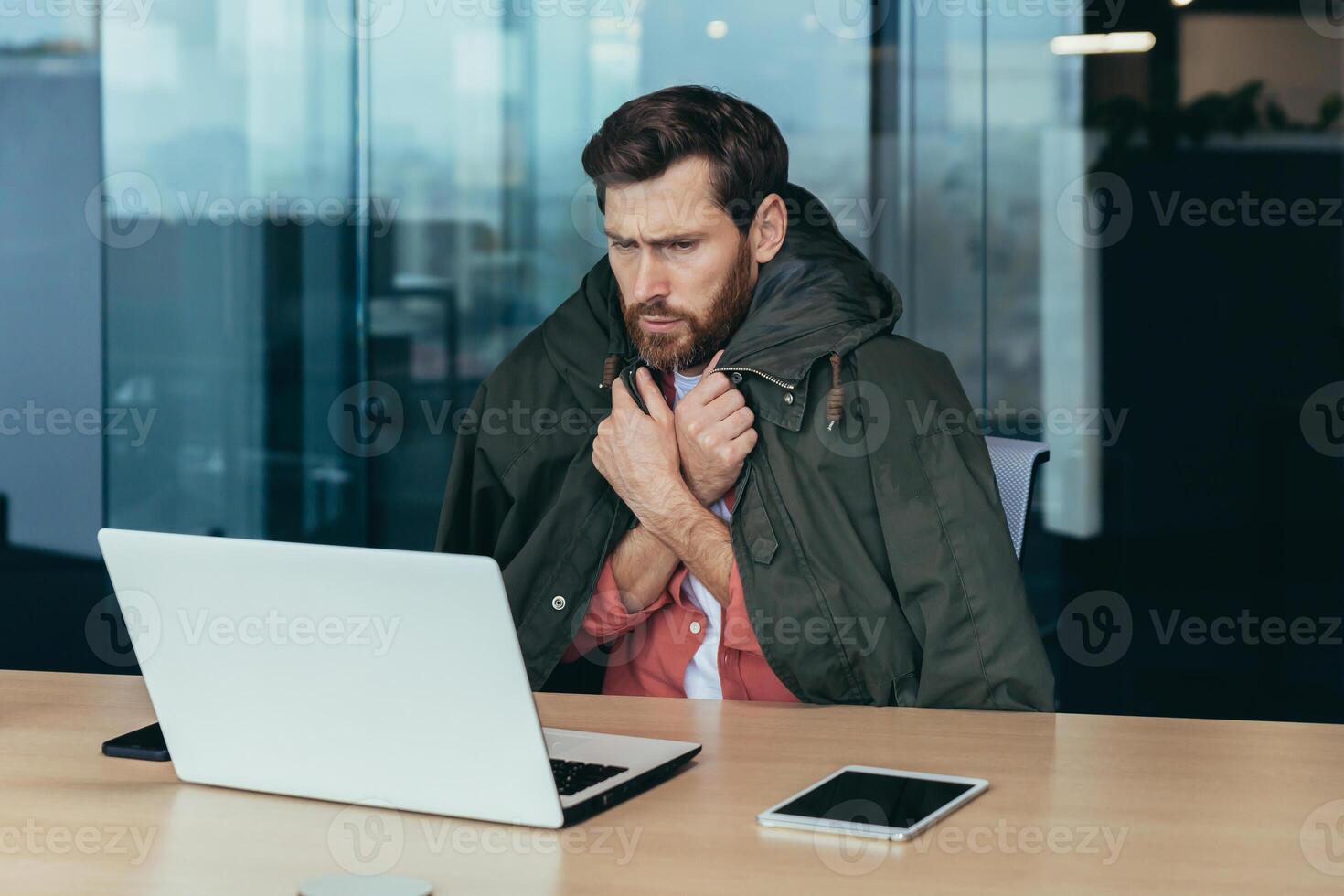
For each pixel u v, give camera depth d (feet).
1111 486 10.51
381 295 10.79
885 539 5.27
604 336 6.12
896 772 3.83
